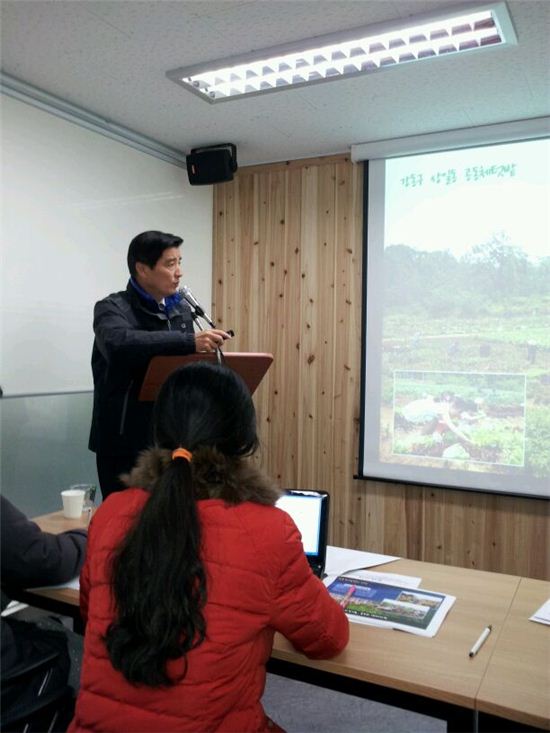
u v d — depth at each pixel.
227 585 1.02
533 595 1.56
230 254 3.81
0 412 2.54
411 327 3.30
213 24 2.17
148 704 1.00
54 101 2.74
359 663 1.21
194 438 1.10
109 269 3.11
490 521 3.13
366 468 3.41
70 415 2.84
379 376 3.38
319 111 2.92
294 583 1.10
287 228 3.63
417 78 2.54
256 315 3.73
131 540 1.02
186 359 1.90
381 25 2.17
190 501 1.03
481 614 1.44
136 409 2.26
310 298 3.57
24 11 2.07
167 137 3.30
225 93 2.77
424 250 3.26
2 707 1.26
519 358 3.05
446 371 3.22
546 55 2.32
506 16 2.05
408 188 3.30
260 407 3.71
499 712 1.07
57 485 2.77
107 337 2.15
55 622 1.58
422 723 2.16
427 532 3.28
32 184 2.68
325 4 2.05
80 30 2.20
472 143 3.11
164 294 2.46
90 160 2.97
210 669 0.99
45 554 1.40
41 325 2.74
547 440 2.99
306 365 3.58
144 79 2.60
